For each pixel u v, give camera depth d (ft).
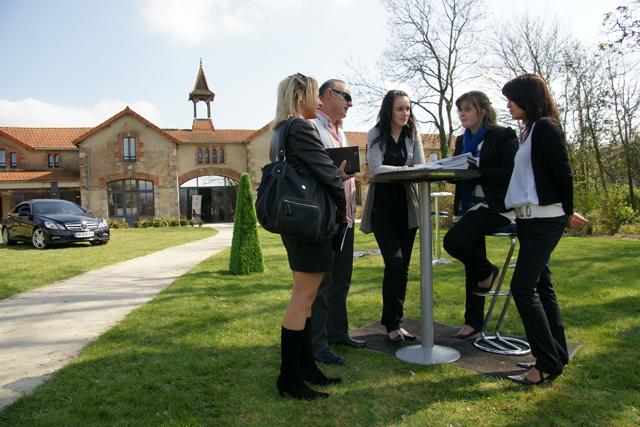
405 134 12.77
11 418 8.05
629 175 60.70
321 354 10.71
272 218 8.05
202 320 14.48
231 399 8.77
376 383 9.43
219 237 58.18
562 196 9.01
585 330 12.66
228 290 19.44
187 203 116.47
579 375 9.57
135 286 21.25
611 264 24.38
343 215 8.90
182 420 7.90
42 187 106.32
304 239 8.16
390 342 12.14
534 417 7.84
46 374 10.31
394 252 12.10
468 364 10.45
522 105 9.65
